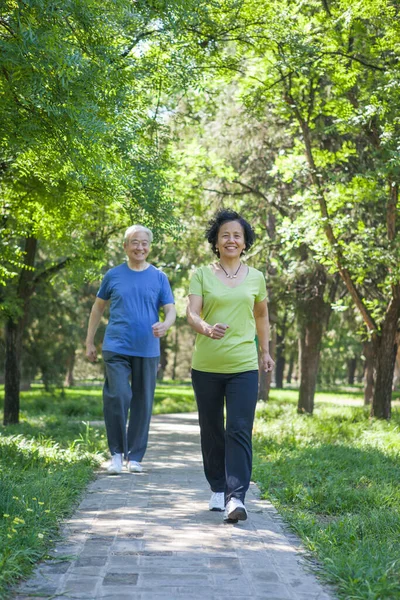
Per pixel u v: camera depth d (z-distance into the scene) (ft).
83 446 30.19
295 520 16.98
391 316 52.90
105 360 24.35
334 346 147.02
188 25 35.58
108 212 49.62
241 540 15.07
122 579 12.25
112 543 14.57
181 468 25.89
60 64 20.76
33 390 133.18
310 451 31.37
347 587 11.89
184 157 59.98
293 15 42.22
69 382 154.71
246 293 17.46
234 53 48.52
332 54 42.42
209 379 17.49
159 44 36.24
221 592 11.68
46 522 15.56
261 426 48.73
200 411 17.81
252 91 47.37
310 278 65.92
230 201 65.92
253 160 65.05
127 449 24.34
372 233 50.96
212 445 17.98
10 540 13.38
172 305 24.57
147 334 24.23
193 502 19.03
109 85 25.32
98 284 110.22
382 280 58.59
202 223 64.64
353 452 32.60
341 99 47.29
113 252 80.02
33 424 51.65
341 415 63.82
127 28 27.25
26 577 12.26
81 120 22.13
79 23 22.36
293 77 47.21
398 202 48.37
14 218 43.62
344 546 14.78
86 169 24.81
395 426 45.88
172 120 53.62
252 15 40.50
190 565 13.16
